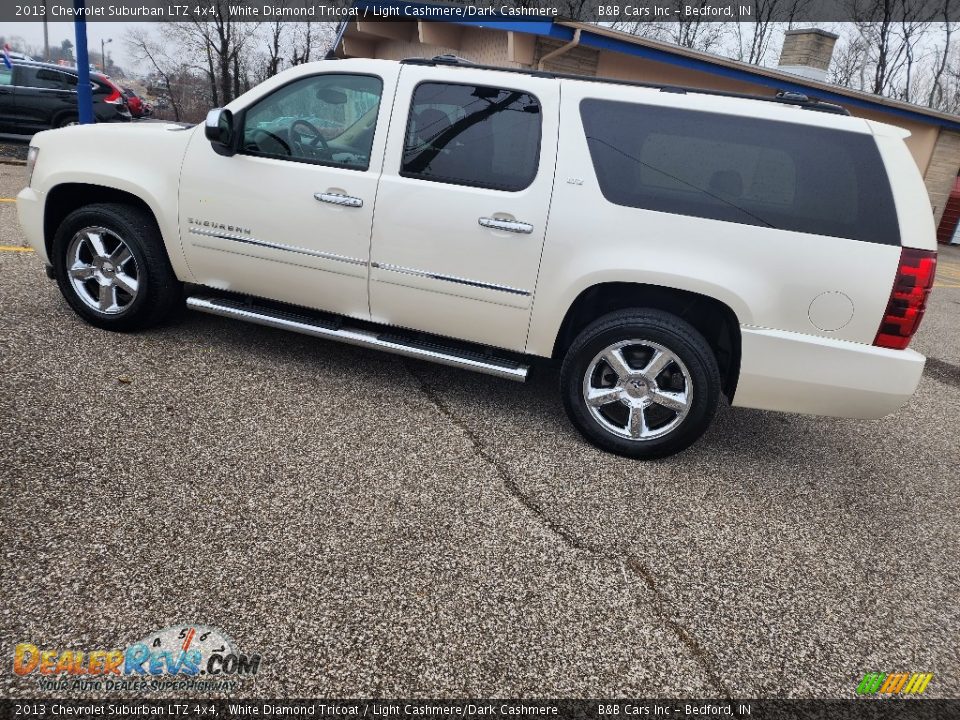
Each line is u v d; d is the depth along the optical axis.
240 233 3.82
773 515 3.23
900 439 4.39
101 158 4.00
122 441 3.10
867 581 2.82
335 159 3.66
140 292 4.08
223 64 33.59
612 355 3.44
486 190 3.41
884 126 3.12
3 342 3.89
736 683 2.21
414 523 2.80
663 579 2.66
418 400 3.94
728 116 3.20
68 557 2.35
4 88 13.63
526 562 2.65
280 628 2.19
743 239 3.14
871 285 3.04
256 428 3.38
